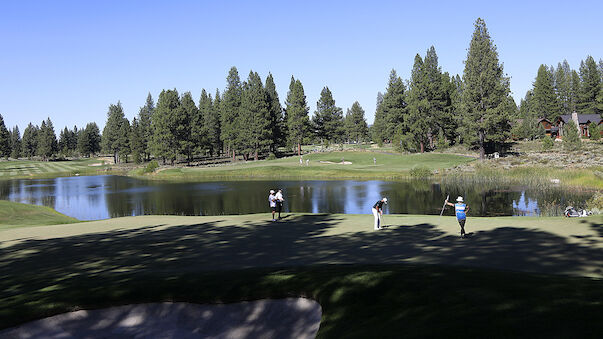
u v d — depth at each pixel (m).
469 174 53.94
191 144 103.62
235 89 114.44
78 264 13.04
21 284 10.54
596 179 40.88
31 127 188.50
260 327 7.43
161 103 101.50
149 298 8.56
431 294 7.15
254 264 11.87
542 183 42.56
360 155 91.50
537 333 5.17
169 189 55.91
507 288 7.07
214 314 8.01
